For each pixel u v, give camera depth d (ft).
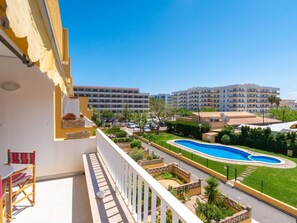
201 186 33.27
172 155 64.34
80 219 9.74
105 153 13.20
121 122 179.52
